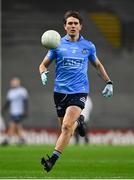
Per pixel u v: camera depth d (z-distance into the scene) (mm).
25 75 76500
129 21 79125
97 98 75062
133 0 79500
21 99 65438
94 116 74562
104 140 70938
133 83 76938
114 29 78875
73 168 34094
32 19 78062
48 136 69938
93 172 31750
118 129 72188
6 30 77438
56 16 78562
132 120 75000
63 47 27859
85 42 28141
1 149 52344
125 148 55281
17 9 78000
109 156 44094
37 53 77062
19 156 43688
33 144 65688
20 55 76938
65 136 26391
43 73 27734
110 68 77438
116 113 75125
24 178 28422
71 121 26734
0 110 70000
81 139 69938
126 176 29547
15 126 66312
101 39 78562
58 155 26219
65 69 27797
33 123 74000
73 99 27547
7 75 76500
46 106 74688
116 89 76562
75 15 27938
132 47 78500
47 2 78562
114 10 79312
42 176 29484
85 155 45125
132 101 75812
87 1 79188
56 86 27953
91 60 28469
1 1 77750
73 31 27797
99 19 78938
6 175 29984
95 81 75438
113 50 78188
